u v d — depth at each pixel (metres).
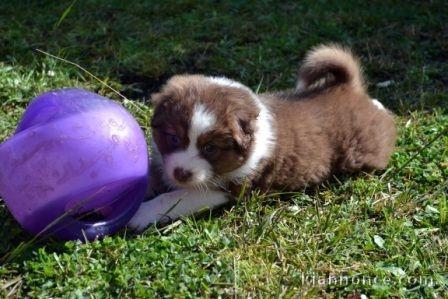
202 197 4.73
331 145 5.19
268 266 4.16
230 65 6.91
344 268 4.24
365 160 5.32
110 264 4.04
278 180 4.97
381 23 8.00
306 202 4.97
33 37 7.16
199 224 4.54
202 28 7.70
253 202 4.80
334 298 4.01
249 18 8.02
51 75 6.32
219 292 3.93
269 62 6.96
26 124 4.12
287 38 7.47
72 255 4.04
